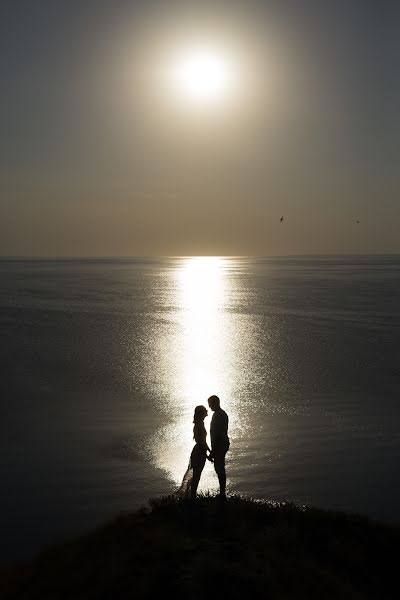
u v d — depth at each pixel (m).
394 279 172.75
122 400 30.72
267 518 13.17
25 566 12.68
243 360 41.66
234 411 28.64
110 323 63.44
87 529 16.44
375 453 22.77
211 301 94.06
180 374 37.03
